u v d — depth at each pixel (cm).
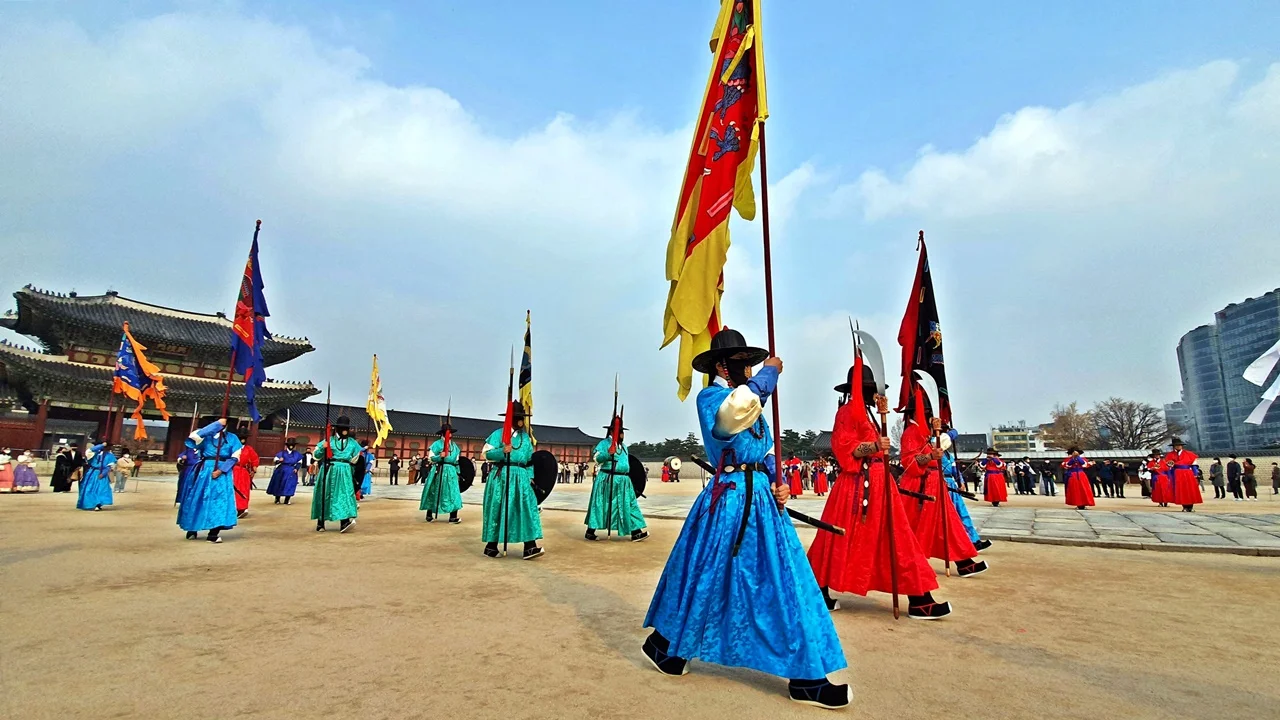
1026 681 327
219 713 275
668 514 1473
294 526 1108
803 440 7538
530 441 798
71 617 434
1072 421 7556
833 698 288
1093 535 977
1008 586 593
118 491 2159
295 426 5041
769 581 314
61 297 4012
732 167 423
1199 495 1662
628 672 337
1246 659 366
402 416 6166
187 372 4381
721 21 466
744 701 297
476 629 420
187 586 549
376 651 368
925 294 732
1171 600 531
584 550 848
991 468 1952
